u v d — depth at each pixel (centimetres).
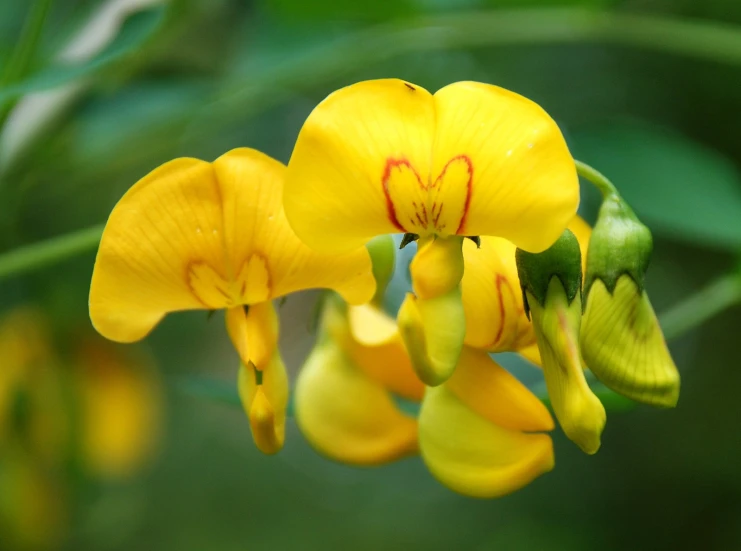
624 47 28
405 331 15
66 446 28
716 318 36
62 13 25
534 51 28
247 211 15
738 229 19
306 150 15
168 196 15
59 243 18
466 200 15
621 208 15
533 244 15
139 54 21
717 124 29
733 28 24
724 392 36
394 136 15
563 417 15
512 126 14
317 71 21
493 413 16
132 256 15
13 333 28
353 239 15
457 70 27
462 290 16
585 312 15
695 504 36
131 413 30
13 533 27
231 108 23
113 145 24
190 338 35
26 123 21
